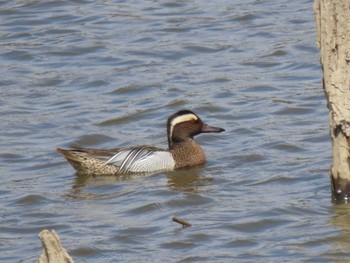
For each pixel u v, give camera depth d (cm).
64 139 2019
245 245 1433
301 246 1420
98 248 1437
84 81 2381
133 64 2488
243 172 1788
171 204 1617
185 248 1431
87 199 1670
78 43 2633
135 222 1543
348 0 1413
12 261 1405
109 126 2097
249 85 2303
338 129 1489
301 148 1883
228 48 2556
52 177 1803
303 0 2861
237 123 2070
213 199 1634
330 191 1627
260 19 2748
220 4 2891
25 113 2181
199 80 2355
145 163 1834
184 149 1861
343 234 1450
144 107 2192
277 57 2475
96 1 2958
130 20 2797
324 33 1433
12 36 2714
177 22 2764
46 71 2462
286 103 2166
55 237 1008
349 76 1440
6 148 1969
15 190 1723
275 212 1544
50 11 2878
